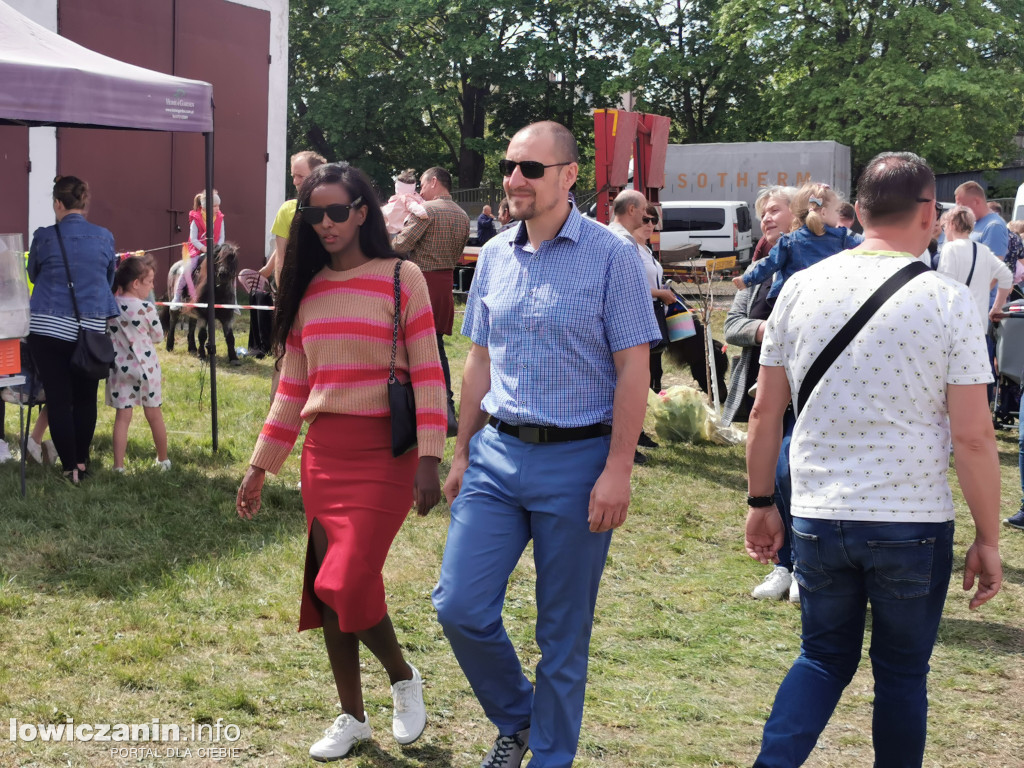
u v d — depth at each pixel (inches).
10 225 504.1
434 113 1266.0
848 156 1024.9
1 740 122.4
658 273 283.7
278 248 264.4
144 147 557.6
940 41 1045.8
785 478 167.5
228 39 594.6
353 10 1200.8
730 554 212.2
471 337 117.5
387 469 118.0
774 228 223.0
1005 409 354.9
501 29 1227.9
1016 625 177.2
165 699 135.4
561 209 108.4
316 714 133.9
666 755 128.6
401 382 119.3
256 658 149.3
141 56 549.6
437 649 156.2
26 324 211.0
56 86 216.1
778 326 105.7
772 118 1181.7
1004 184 1226.6
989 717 143.0
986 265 288.2
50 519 204.7
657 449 300.4
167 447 271.1
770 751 100.5
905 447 96.7
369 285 118.6
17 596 163.3
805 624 105.7
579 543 107.0
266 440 125.2
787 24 1088.8
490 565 108.7
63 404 229.3
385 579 183.8
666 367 446.3
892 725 101.5
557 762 107.3
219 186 600.7
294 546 197.3
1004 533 234.7
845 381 98.4
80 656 145.0
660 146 404.2
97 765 118.9
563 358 106.7
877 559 96.9
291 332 124.6
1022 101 1099.3
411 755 125.1
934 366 96.1
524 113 1296.8
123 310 239.8
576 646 109.3
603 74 1218.0
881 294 98.0
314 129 1306.6
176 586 172.6
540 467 107.2
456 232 270.1
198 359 430.0
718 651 161.6
